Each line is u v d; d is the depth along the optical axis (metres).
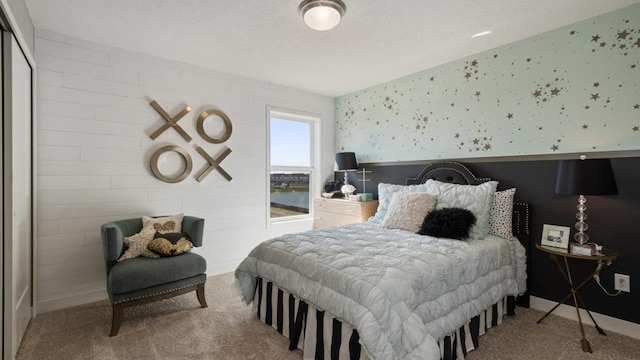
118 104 2.90
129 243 2.53
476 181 2.99
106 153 2.84
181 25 2.45
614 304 2.27
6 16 1.69
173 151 3.21
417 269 1.77
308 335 1.93
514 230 2.70
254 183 3.83
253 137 3.81
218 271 3.55
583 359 1.92
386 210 3.21
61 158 2.63
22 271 2.14
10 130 1.84
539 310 2.61
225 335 2.19
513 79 2.77
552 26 2.47
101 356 1.93
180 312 2.54
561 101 2.50
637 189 2.17
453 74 3.21
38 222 2.53
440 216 2.49
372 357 1.43
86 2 2.13
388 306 1.52
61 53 2.62
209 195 3.48
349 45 2.81
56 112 2.60
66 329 2.25
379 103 4.00
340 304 1.67
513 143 2.78
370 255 1.96
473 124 3.06
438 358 1.50
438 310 1.75
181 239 2.63
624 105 2.21
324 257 1.99
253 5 2.16
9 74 1.84
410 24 2.41
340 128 4.58
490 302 2.16
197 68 3.36
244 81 3.72
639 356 1.95
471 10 2.21
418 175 3.55
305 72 3.55
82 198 2.73
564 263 2.51
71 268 2.68
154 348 2.02
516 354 1.96
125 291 2.18
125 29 2.52
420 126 3.53
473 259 2.10
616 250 2.25
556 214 2.54
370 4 2.12
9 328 1.84
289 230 4.20
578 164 2.10
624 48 2.21
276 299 2.26
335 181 4.56
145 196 3.06
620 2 2.14
